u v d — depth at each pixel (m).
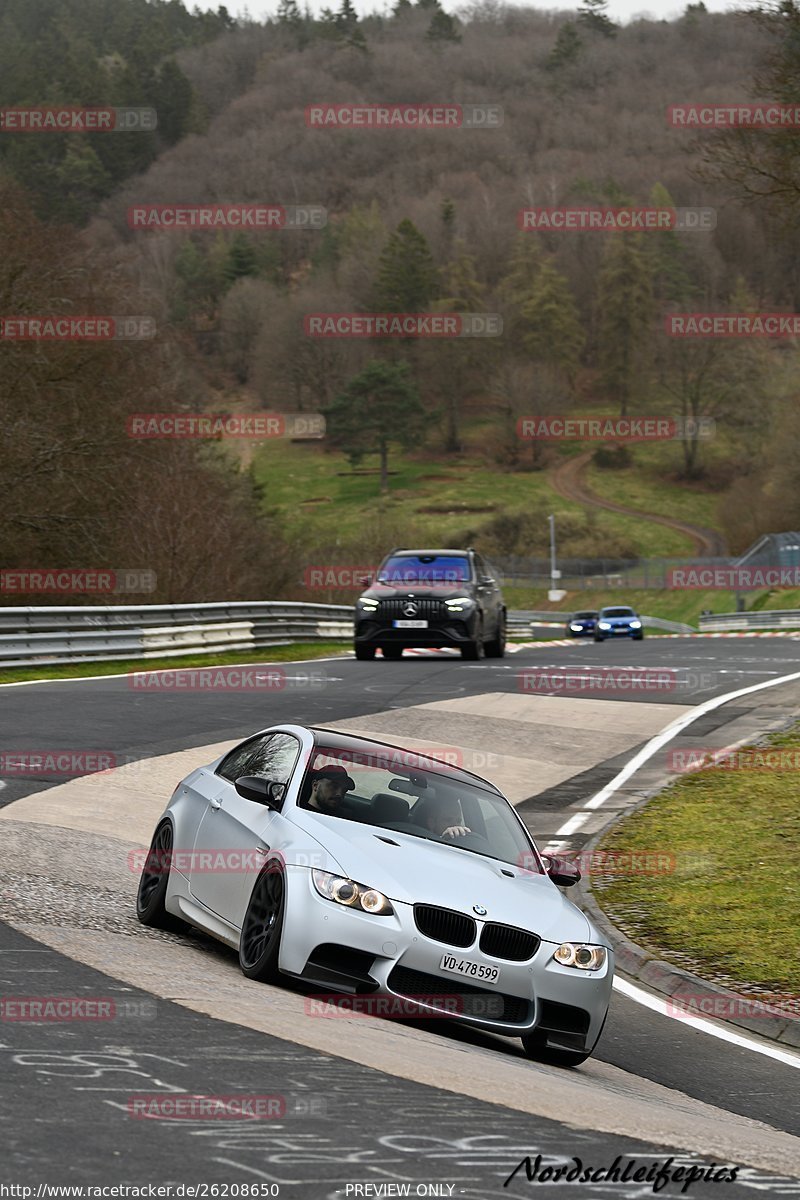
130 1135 4.18
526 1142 4.66
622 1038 8.11
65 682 22.81
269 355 157.50
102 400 40.81
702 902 11.34
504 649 30.59
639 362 163.38
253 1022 6.07
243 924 7.43
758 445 108.31
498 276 186.62
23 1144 3.99
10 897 8.45
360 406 140.88
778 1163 4.96
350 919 6.92
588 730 19.78
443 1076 5.62
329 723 19.02
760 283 191.62
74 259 41.69
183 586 38.50
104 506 39.62
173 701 20.36
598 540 115.81
